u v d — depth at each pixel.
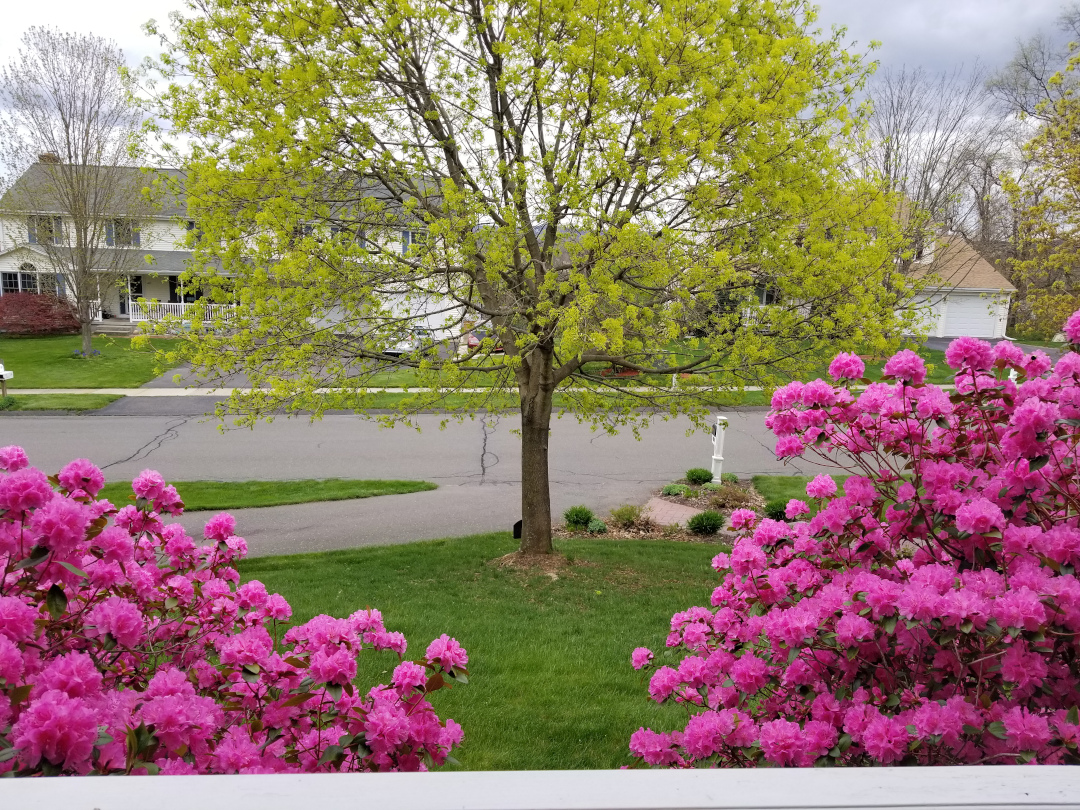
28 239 31.33
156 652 2.74
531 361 8.28
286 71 6.21
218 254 6.46
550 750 4.12
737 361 6.63
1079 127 17.22
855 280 6.21
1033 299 18.03
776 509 9.91
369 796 0.97
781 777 1.05
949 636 2.00
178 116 6.43
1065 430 2.38
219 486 12.02
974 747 2.07
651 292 6.95
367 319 6.84
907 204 11.36
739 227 6.33
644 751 2.70
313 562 8.30
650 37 5.71
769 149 5.99
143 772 1.77
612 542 9.45
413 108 6.96
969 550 2.41
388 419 7.81
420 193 7.27
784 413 2.81
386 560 8.38
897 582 2.50
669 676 2.83
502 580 7.73
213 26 6.61
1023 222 18.06
